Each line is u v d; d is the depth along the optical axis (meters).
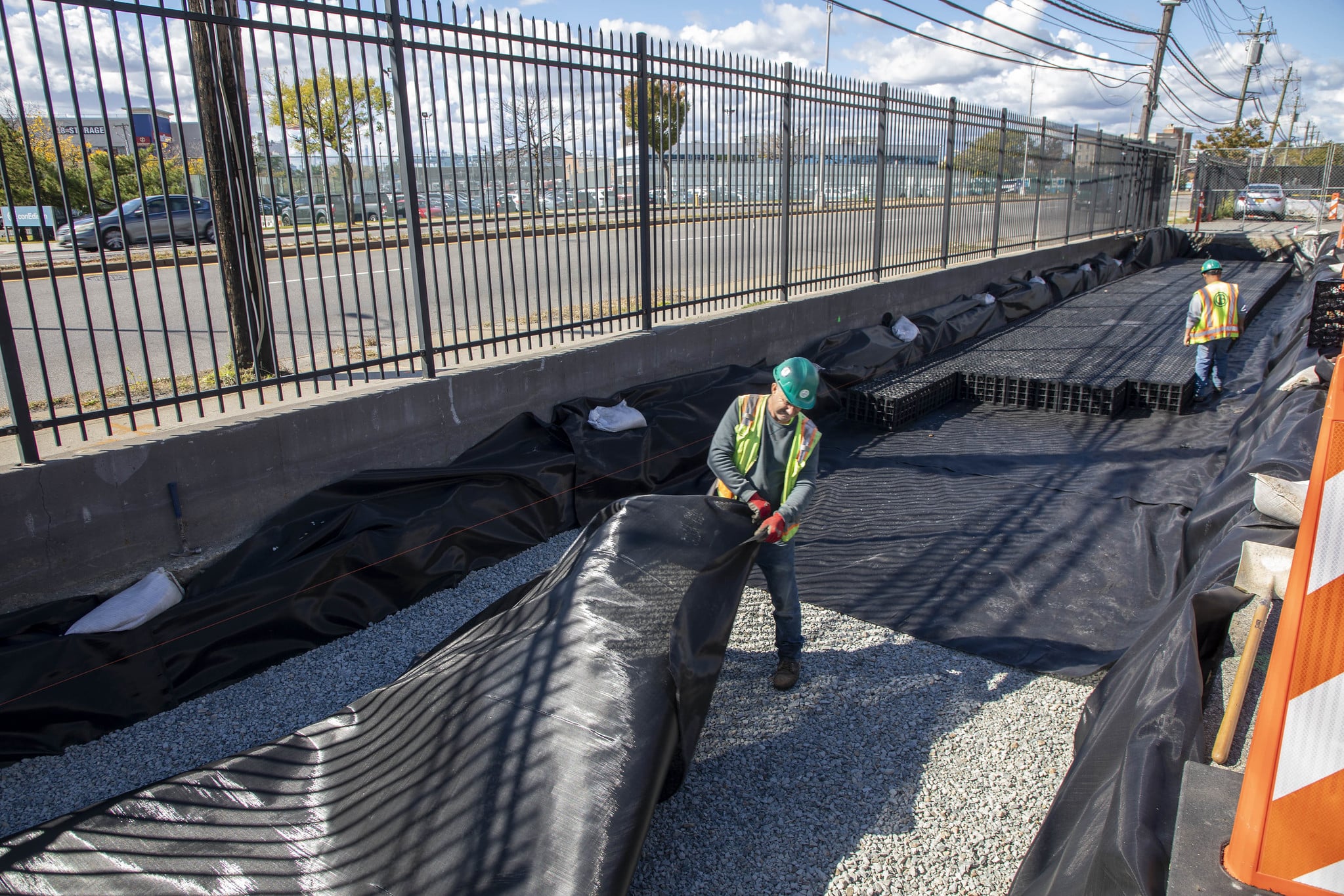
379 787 2.95
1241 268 20.50
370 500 5.31
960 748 3.77
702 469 7.29
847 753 3.74
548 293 6.84
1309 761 1.90
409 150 5.59
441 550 5.29
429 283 11.25
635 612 3.41
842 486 7.10
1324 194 27.88
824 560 5.73
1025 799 3.45
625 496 6.62
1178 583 5.29
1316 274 14.30
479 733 3.01
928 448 8.05
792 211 9.59
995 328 13.10
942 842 3.22
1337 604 1.85
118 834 2.79
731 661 4.48
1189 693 3.03
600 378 7.24
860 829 3.29
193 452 4.71
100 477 4.35
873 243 11.28
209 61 5.34
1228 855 2.07
